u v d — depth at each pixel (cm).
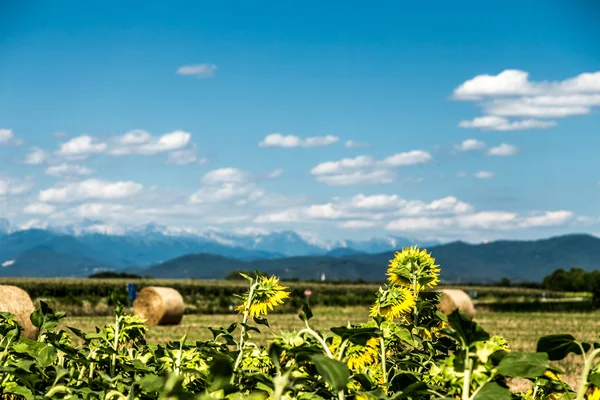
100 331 349
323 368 230
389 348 359
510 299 9869
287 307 5697
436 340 387
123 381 296
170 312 3569
